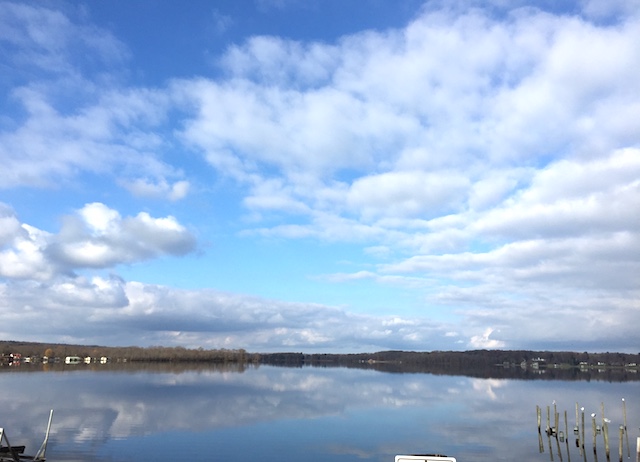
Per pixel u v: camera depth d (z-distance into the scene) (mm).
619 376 179375
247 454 38500
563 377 168000
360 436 46594
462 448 43188
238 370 192000
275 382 120688
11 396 75875
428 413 64750
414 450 41219
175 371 166500
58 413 58125
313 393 90875
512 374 187750
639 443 39562
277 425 52156
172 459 36469
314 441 43781
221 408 65312
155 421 53344
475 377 160875
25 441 42094
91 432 46438
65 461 35375
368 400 79812
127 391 86875
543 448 45406
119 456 37156
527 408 72625
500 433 51281
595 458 42188
